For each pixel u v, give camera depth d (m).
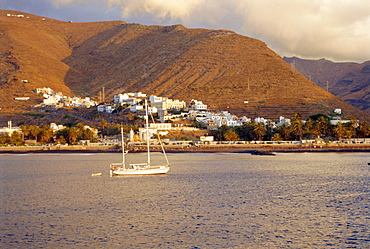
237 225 74.12
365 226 73.19
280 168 156.50
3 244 65.50
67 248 63.50
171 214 81.62
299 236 68.25
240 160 192.12
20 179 132.12
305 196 98.50
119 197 98.06
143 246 64.06
